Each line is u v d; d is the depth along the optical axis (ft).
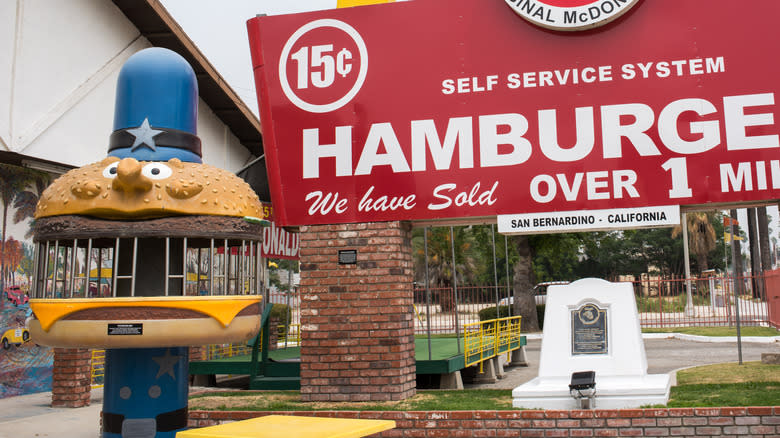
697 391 26.37
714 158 26.13
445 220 29.14
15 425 32.58
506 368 55.01
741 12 26.37
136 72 22.02
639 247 255.91
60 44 46.11
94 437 29.71
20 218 45.19
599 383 24.09
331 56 29.40
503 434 23.62
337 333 27.99
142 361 21.20
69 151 46.50
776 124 25.80
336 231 28.66
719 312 95.55
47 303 19.48
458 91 28.25
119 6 51.65
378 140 28.66
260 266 22.29
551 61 27.63
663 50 26.81
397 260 27.96
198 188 20.31
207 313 19.83
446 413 24.12
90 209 19.61
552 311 25.81
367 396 27.32
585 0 27.02
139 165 19.40
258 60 29.81
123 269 21.71
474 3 28.43
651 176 26.50
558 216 27.04
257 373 37.73
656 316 92.89
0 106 41.16
